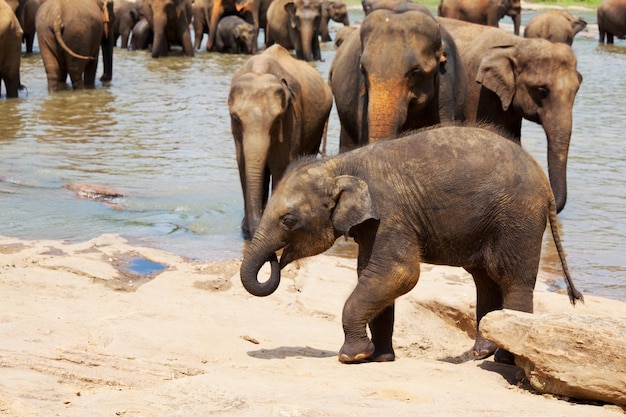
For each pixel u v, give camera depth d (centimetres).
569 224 1252
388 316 704
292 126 1198
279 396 563
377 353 705
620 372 582
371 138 1160
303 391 579
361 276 685
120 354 695
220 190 1400
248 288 675
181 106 2162
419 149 678
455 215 672
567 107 1318
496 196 668
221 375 624
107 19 2578
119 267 1015
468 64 1397
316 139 1306
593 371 589
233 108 1151
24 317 813
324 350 745
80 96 2320
